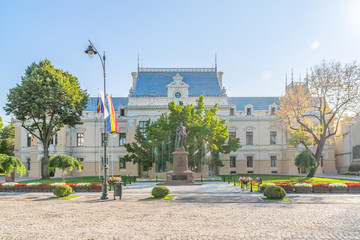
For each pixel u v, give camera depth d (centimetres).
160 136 4712
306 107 4656
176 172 3516
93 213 1639
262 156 6806
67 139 6550
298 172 6406
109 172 6550
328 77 4359
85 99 5303
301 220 1430
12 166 2489
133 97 6178
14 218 1525
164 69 6681
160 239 1120
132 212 1659
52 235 1188
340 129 6762
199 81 6556
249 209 1742
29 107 4566
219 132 4769
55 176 6069
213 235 1167
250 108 6950
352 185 2541
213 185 3359
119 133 6644
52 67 4900
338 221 1407
